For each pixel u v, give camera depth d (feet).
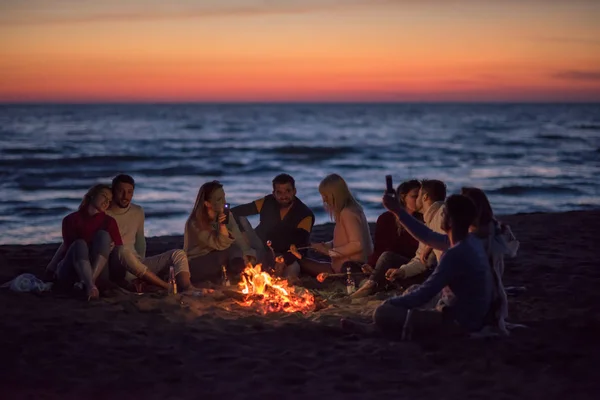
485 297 17.93
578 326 19.24
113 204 24.61
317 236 38.45
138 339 18.45
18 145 162.71
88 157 121.60
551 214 46.26
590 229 39.09
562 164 122.11
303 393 14.83
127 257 23.38
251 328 19.62
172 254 23.99
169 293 23.27
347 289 24.03
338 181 25.16
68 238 23.67
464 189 18.65
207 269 25.43
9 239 49.60
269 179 100.17
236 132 247.50
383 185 92.99
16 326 19.38
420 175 105.50
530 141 193.06
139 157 127.54
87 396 14.71
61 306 21.68
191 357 17.10
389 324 18.53
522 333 18.54
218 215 25.12
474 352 17.10
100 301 22.17
